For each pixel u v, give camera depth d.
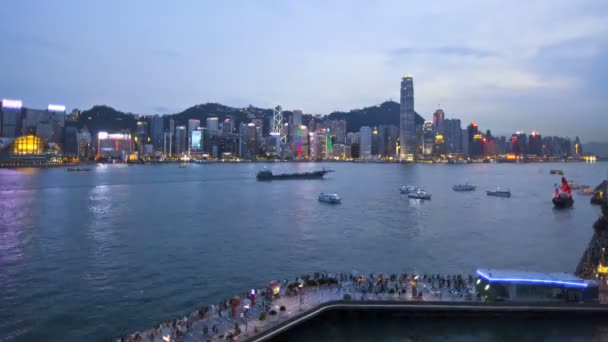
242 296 69.00
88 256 103.94
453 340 59.22
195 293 79.50
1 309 71.56
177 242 119.56
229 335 53.69
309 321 62.41
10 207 184.50
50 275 89.12
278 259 102.69
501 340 59.09
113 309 71.94
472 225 148.88
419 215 172.00
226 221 154.38
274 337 57.59
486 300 65.81
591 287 65.44
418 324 63.59
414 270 93.94
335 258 103.81
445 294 68.44
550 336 59.94
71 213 169.88
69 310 71.38
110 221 152.38
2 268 93.44
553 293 65.94
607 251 83.69
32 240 120.12
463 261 101.25
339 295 68.44
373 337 59.97
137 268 94.38
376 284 73.31
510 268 95.81
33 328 64.81
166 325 58.44
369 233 133.75
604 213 100.81
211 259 102.25
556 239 125.88
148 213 172.38
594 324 62.94
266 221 155.12
